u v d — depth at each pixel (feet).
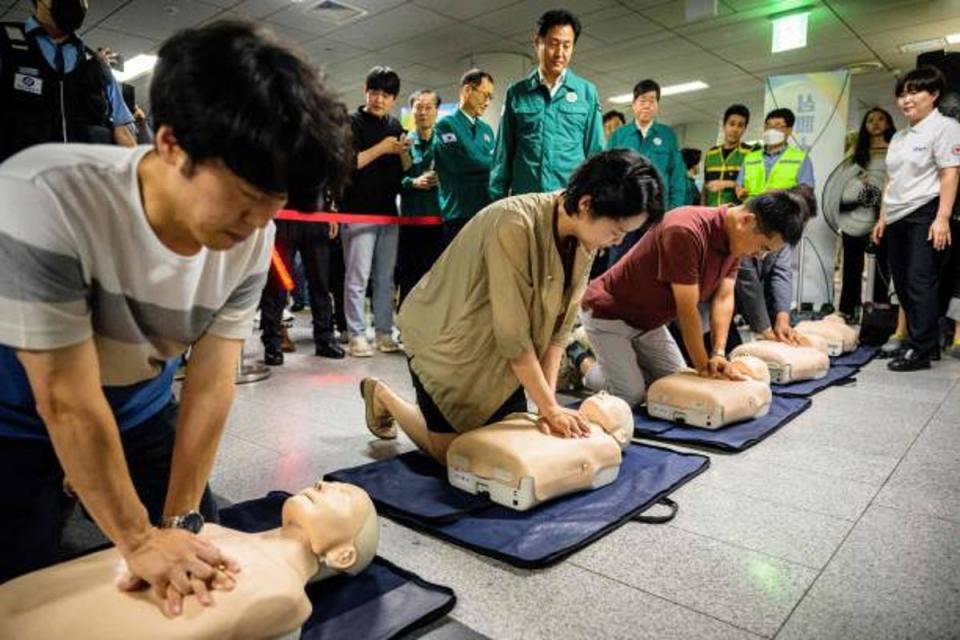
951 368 11.53
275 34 2.16
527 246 5.26
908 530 5.02
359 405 8.91
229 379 3.35
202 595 2.80
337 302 15.96
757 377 8.27
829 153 18.38
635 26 21.89
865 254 17.47
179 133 2.01
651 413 7.96
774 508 5.44
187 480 3.27
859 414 8.36
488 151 12.18
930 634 3.69
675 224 7.48
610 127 18.51
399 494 5.53
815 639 3.65
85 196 2.45
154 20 20.92
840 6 20.35
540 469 5.13
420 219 12.75
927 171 11.16
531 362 5.48
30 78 7.01
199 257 2.84
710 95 31.86
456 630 3.72
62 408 2.49
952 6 20.33
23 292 2.33
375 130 12.47
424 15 20.76
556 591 4.16
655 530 5.04
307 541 3.74
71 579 2.91
